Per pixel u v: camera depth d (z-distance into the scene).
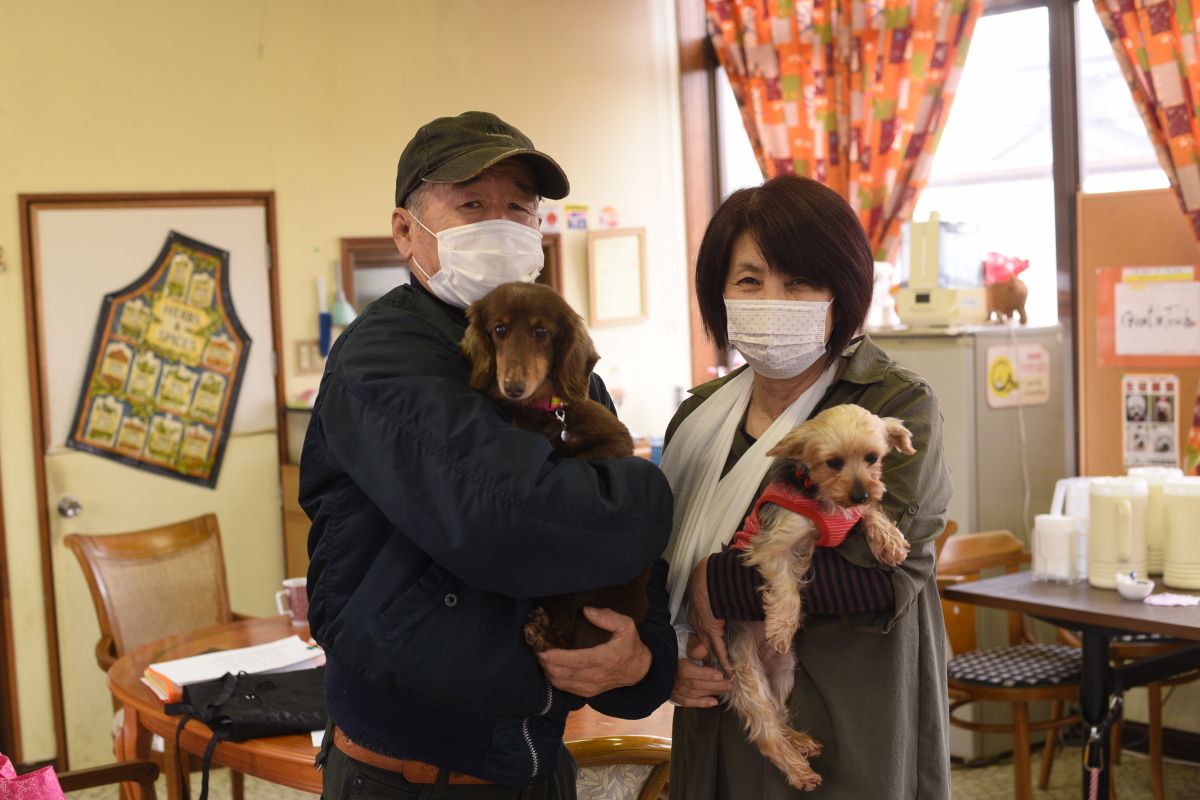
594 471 1.48
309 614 1.63
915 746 1.59
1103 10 4.45
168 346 4.73
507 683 1.52
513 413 1.55
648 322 6.11
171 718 2.42
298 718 2.32
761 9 5.66
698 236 6.27
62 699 4.51
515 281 1.64
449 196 1.71
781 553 1.54
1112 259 4.54
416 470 1.46
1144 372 4.48
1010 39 4.93
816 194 1.66
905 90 5.15
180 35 4.71
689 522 1.74
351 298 5.14
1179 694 4.38
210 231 4.80
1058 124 4.77
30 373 4.44
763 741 1.58
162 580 3.65
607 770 2.15
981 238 4.96
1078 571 3.28
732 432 1.77
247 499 4.93
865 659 1.58
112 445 4.61
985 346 4.28
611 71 5.92
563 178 1.73
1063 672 3.45
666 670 1.62
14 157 4.38
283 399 4.99
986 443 4.29
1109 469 4.59
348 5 5.12
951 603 3.78
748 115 5.77
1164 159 4.36
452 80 5.42
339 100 5.11
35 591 4.47
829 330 1.69
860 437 1.51
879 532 1.52
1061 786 4.14
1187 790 4.05
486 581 1.45
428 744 1.56
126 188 4.61
